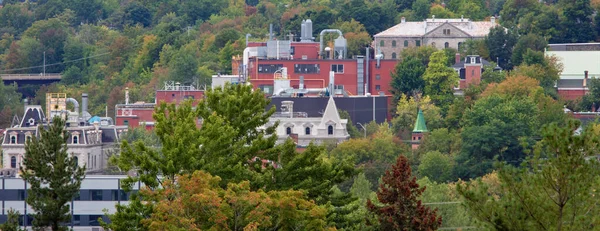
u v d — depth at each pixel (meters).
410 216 173.62
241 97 193.25
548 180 145.38
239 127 191.12
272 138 188.25
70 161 198.50
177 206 161.25
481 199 147.88
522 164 148.62
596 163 145.12
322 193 186.25
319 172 186.38
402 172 175.88
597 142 145.12
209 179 164.75
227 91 195.88
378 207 175.25
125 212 173.38
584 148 145.12
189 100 192.62
